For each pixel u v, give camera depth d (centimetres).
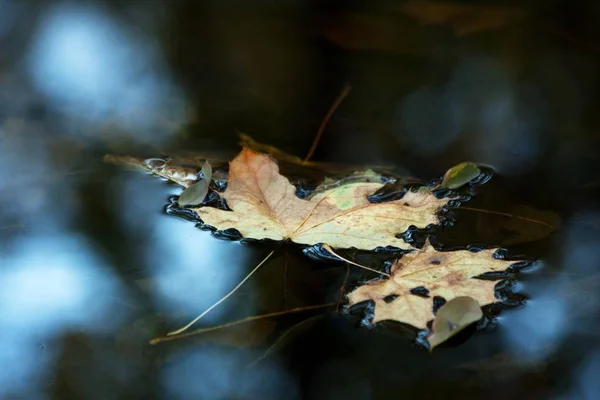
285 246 90
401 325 86
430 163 96
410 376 84
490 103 103
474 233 90
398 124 100
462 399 83
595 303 86
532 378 84
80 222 91
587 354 85
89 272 88
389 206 91
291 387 84
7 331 86
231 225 90
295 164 96
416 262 88
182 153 97
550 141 98
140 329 86
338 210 91
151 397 84
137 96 103
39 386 84
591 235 90
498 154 97
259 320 86
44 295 87
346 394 84
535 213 92
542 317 86
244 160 91
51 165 96
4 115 100
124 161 96
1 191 94
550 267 88
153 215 92
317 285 87
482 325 86
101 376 84
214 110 102
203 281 88
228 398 83
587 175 95
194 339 85
